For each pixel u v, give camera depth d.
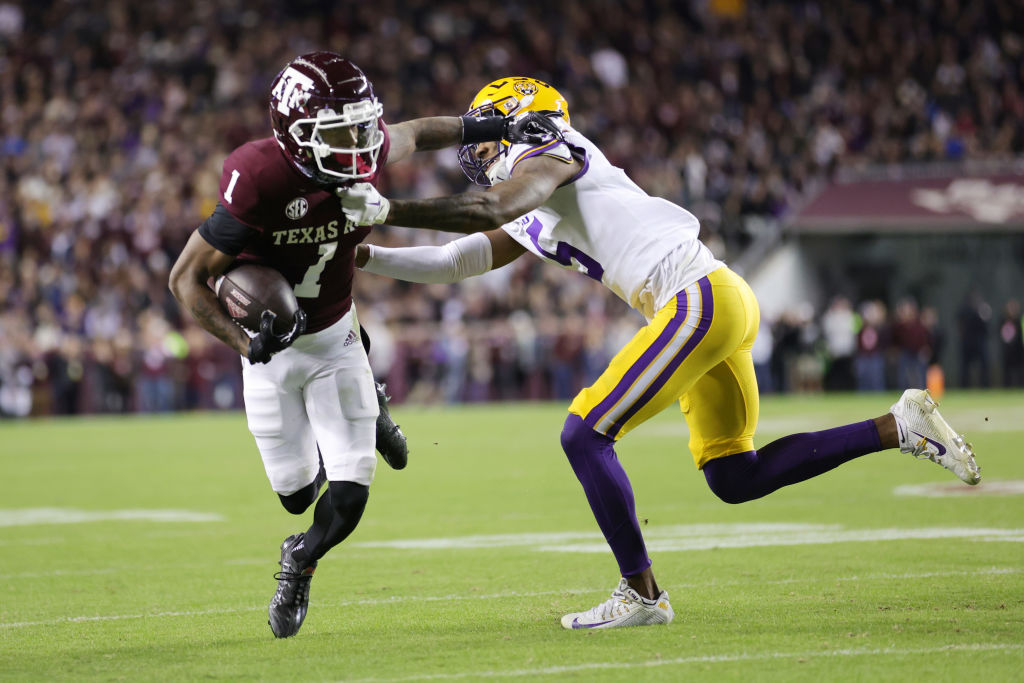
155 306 71.62
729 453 16.48
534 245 16.59
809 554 20.89
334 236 14.41
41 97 85.31
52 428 60.16
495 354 74.69
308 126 13.62
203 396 70.94
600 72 92.56
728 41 95.81
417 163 80.50
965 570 18.84
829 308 82.88
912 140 91.06
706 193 84.62
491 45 92.94
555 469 37.53
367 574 20.08
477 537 24.27
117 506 30.62
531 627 15.44
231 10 92.06
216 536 25.30
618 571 19.81
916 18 96.94
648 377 15.34
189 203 76.56
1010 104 93.69
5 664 13.85
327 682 12.62
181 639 15.27
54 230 74.94
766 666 12.84
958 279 82.75
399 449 16.17
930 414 15.99
